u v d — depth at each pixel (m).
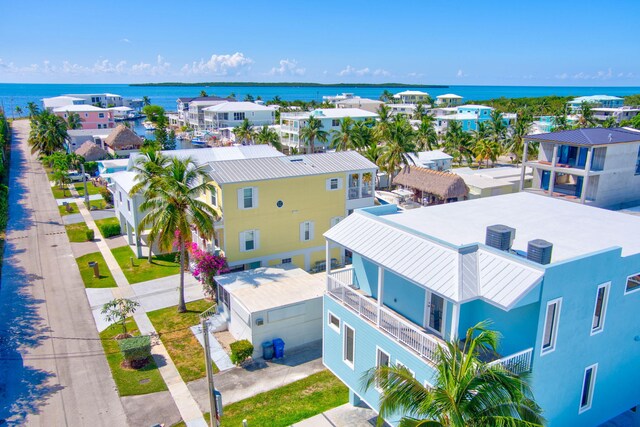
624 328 17.31
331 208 36.81
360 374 19.23
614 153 33.12
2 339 26.83
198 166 33.66
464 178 55.94
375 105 147.38
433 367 15.08
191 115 135.62
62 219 51.25
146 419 20.56
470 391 11.23
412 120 125.88
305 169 35.25
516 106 166.88
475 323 16.30
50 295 32.78
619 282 16.34
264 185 33.28
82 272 36.88
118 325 28.64
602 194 33.78
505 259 15.06
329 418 20.58
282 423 20.25
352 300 19.44
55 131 84.12
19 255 40.41
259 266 34.62
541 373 14.99
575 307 15.20
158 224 28.83
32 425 20.06
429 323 17.42
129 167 45.81
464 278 14.57
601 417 17.86
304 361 25.42
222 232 33.59
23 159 86.69
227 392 22.53
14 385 22.73
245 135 94.88
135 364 24.44
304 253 36.41
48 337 27.23
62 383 23.02
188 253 36.53
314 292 27.62
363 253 17.70
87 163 73.44
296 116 97.12
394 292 18.97
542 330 14.46
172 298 32.59
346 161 37.78
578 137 34.03
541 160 37.97
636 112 133.88
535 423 11.52
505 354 15.52
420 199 57.12
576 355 15.92
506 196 25.78
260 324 25.34
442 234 19.16
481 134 91.12
